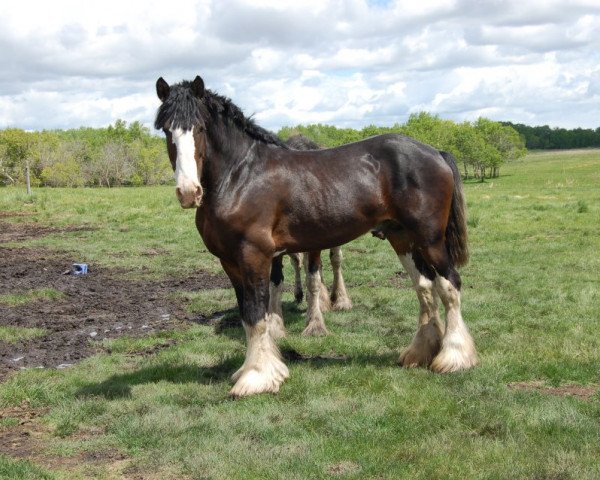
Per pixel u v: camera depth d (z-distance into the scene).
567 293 7.99
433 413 4.15
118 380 5.21
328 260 11.49
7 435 4.20
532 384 4.80
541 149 183.12
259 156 4.79
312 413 4.26
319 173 4.84
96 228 16.73
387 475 3.34
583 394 4.55
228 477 3.42
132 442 3.96
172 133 4.35
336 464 3.55
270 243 4.76
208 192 4.69
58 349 6.36
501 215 17.78
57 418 4.42
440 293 5.08
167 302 8.52
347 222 4.88
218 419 4.22
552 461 3.39
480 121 94.00
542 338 5.91
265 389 4.71
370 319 7.18
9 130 58.31
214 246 4.83
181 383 5.09
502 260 10.84
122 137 89.69
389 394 4.53
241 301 4.98
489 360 5.18
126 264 11.55
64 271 10.93
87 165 65.06
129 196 28.42
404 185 4.88
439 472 3.33
